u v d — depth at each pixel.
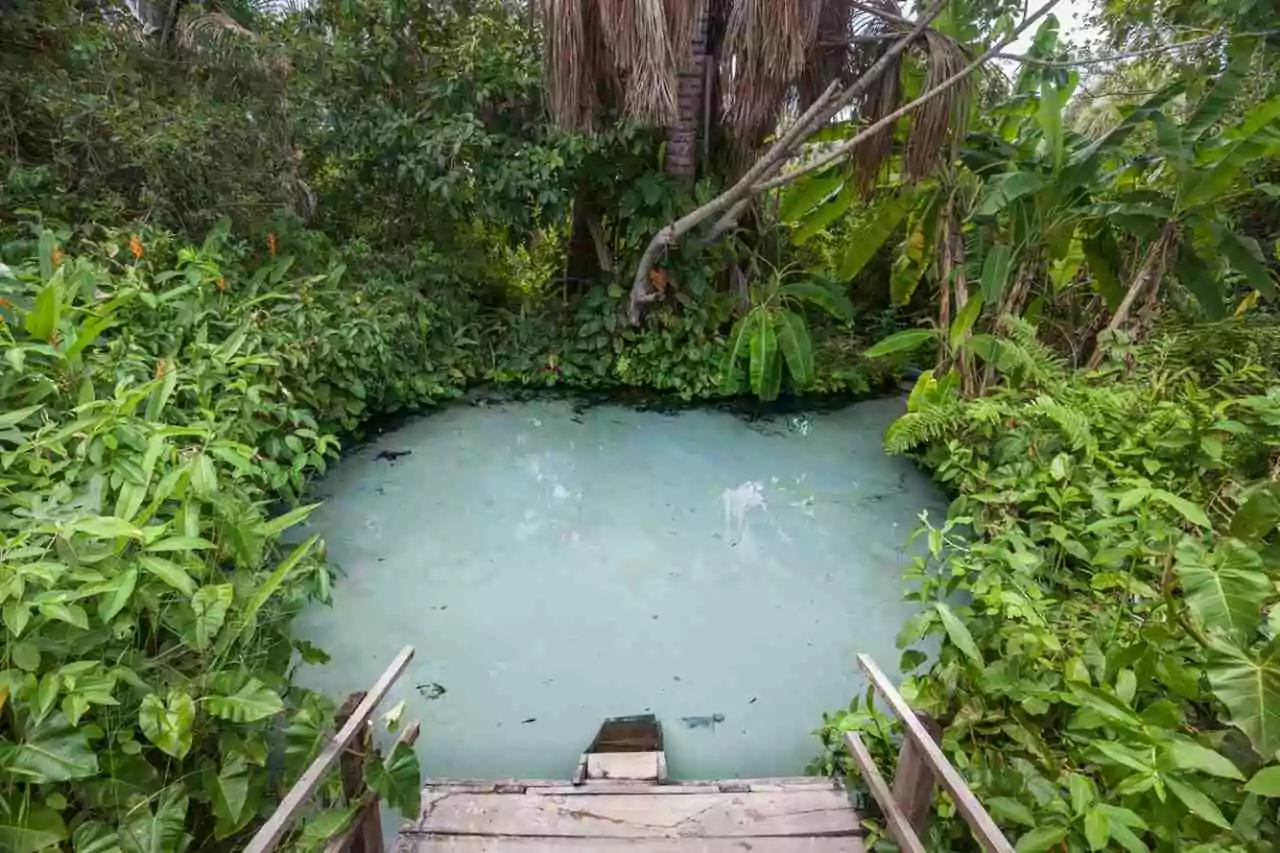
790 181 5.10
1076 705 1.94
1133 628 2.27
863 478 4.76
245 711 1.68
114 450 2.17
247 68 5.00
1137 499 2.37
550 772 2.41
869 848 1.90
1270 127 3.67
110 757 1.59
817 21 4.61
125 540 1.72
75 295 2.98
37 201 3.96
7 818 1.40
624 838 1.96
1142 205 4.23
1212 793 1.58
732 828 2.00
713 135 6.48
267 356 3.69
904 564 3.72
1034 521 3.21
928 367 6.81
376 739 2.50
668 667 2.93
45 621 1.55
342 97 5.63
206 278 3.90
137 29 5.06
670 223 5.95
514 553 3.76
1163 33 5.41
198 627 1.74
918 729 1.66
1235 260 4.17
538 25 5.50
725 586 3.51
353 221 6.43
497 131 6.05
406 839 1.96
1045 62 4.13
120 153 4.29
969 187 4.98
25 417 2.12
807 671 2.92
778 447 5.26
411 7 5.84
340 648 2.96
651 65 4.23
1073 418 3.28
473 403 5.96
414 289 5.88
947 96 4.64
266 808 1.92
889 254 7.54
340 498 4.25
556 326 6.57
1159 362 3.95
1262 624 1.76
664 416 5.84
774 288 6.38
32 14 4.21
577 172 6.04
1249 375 3.55
